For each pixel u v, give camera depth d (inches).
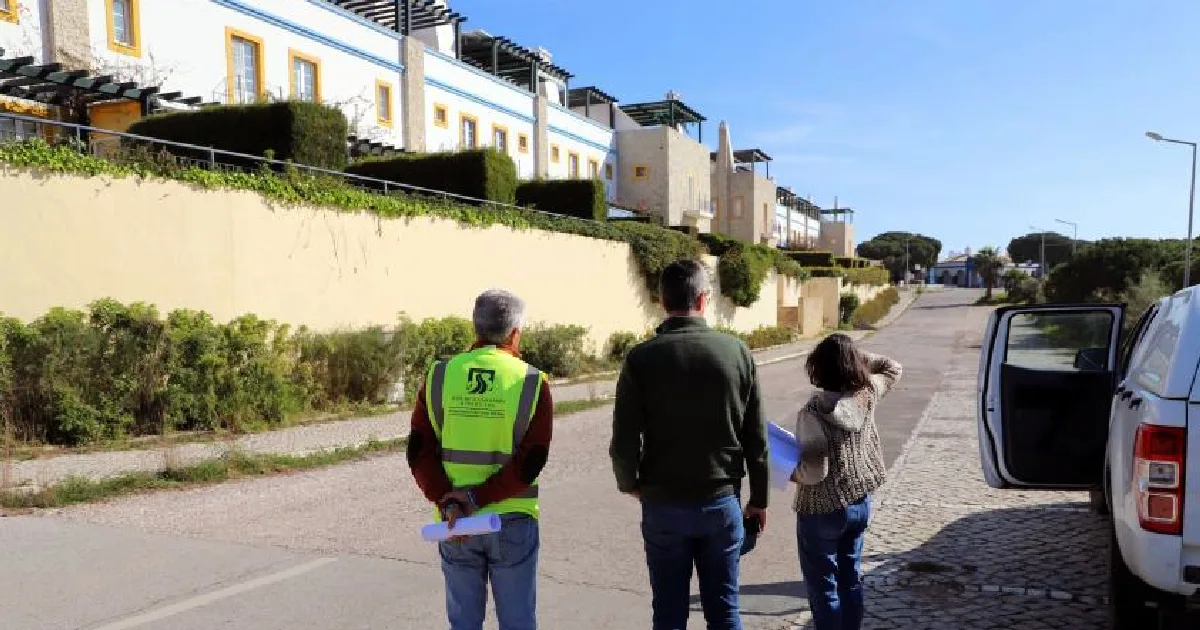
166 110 680.4
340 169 636.7
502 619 125.0
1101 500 255.6
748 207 2381.9
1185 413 139.2
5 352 372.2
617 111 2030.0
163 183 462.3
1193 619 160.2
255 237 517.3
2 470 318.3
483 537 122.0
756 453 131.5
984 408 218.5
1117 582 161.6
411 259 645.9
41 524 253.8
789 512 292.7
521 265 792.3
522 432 122.5
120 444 390.0
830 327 1879.9
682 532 128.2
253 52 839.7
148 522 260.8
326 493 308.2
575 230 895.1
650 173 1829.5
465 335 642.8
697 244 1191.6
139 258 449.7
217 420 442.3
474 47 1509.6
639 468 132.3
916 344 1416.1
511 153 1373.0
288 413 479.5
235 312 503.8
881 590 205.8
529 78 1640.0
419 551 234.5
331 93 944.9
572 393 655.8
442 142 1169.4
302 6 896.9
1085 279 1653.5
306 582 206.5
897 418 536.1
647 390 128.7
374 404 549.0
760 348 1326.3
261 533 251.4
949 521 272.7
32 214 401.7
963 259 5378.9
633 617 188.1
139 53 709.9
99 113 698.2
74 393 386.0
